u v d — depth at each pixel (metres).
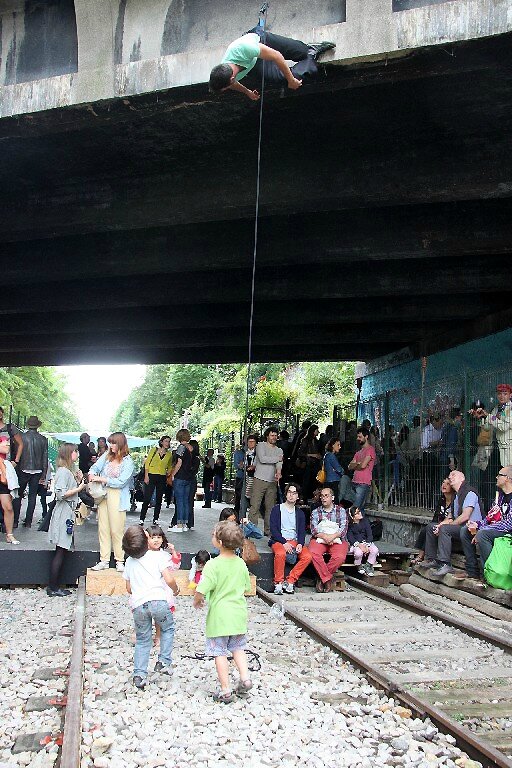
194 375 61.22
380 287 14.74
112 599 11.55
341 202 10.34
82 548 13.08
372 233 12.24
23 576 12.50
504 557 10.70
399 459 19.12
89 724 5.86
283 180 10.29
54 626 9.64
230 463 34.00
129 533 7.15
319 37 8.06
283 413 29.92
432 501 16.72
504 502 11.51
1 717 6.18
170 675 7.28
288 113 9.17
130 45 9.24
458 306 16.72
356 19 7.91
